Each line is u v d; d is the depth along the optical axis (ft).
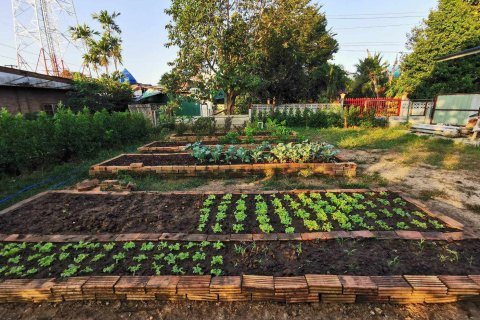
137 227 10.24
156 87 69.10
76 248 8.75
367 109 45.70
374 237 9.14
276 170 17.53
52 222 10.69
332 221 10.52
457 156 22.72
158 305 6.91
